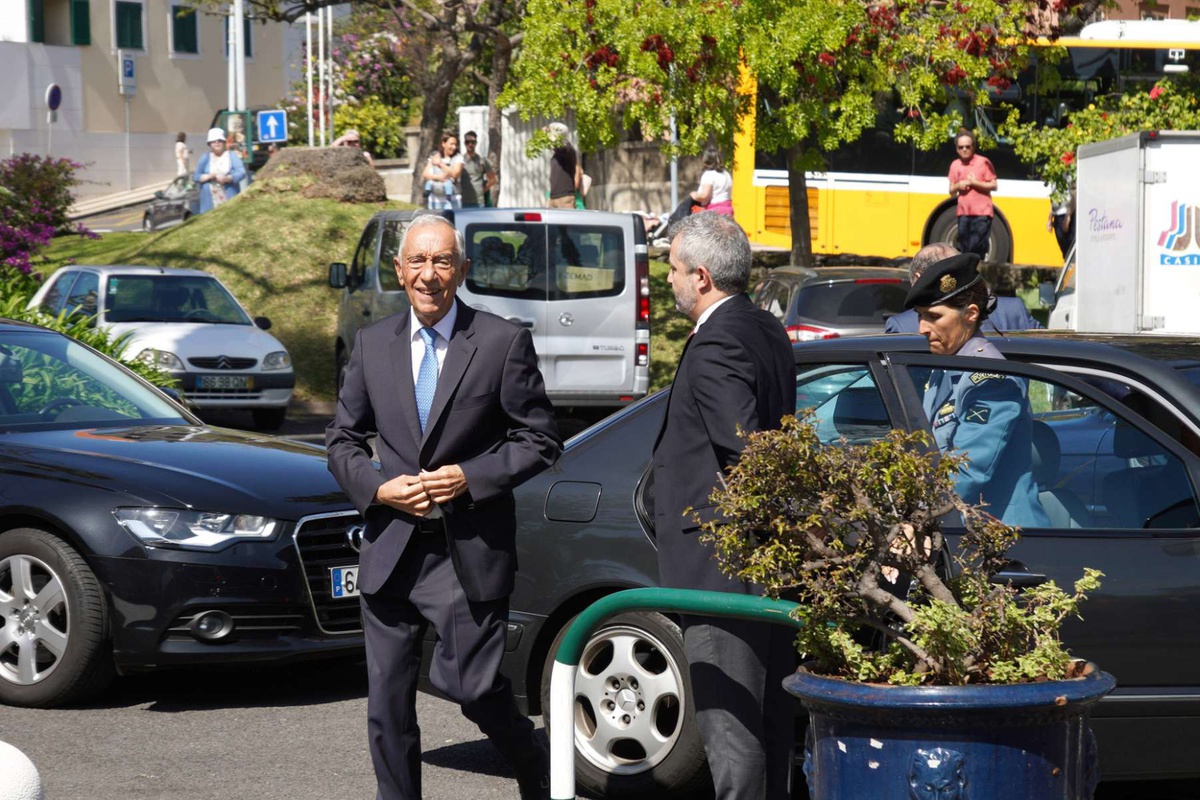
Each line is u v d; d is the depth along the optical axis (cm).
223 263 2336
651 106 1728
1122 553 494
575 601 565
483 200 2506
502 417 466
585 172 3012
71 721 663
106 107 4816
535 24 1753
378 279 1653
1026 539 497
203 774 586
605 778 553
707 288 450
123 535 669
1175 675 488
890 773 312
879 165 2292
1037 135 1983
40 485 690
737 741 427
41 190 2391
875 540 342
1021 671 321
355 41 4125
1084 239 1560
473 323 468
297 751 620
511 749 469
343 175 2586
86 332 1282
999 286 2225
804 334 1511
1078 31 2453
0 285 1619
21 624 686
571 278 1518
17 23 4591
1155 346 557
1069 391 523
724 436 421
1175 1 2962
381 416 464
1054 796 311
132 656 668
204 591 665
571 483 568
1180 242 1429
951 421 520
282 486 705
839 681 322
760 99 1789
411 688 466
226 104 5153
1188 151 1427
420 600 458
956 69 1788
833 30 1686
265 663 684
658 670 551
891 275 1570
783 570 353
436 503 450
